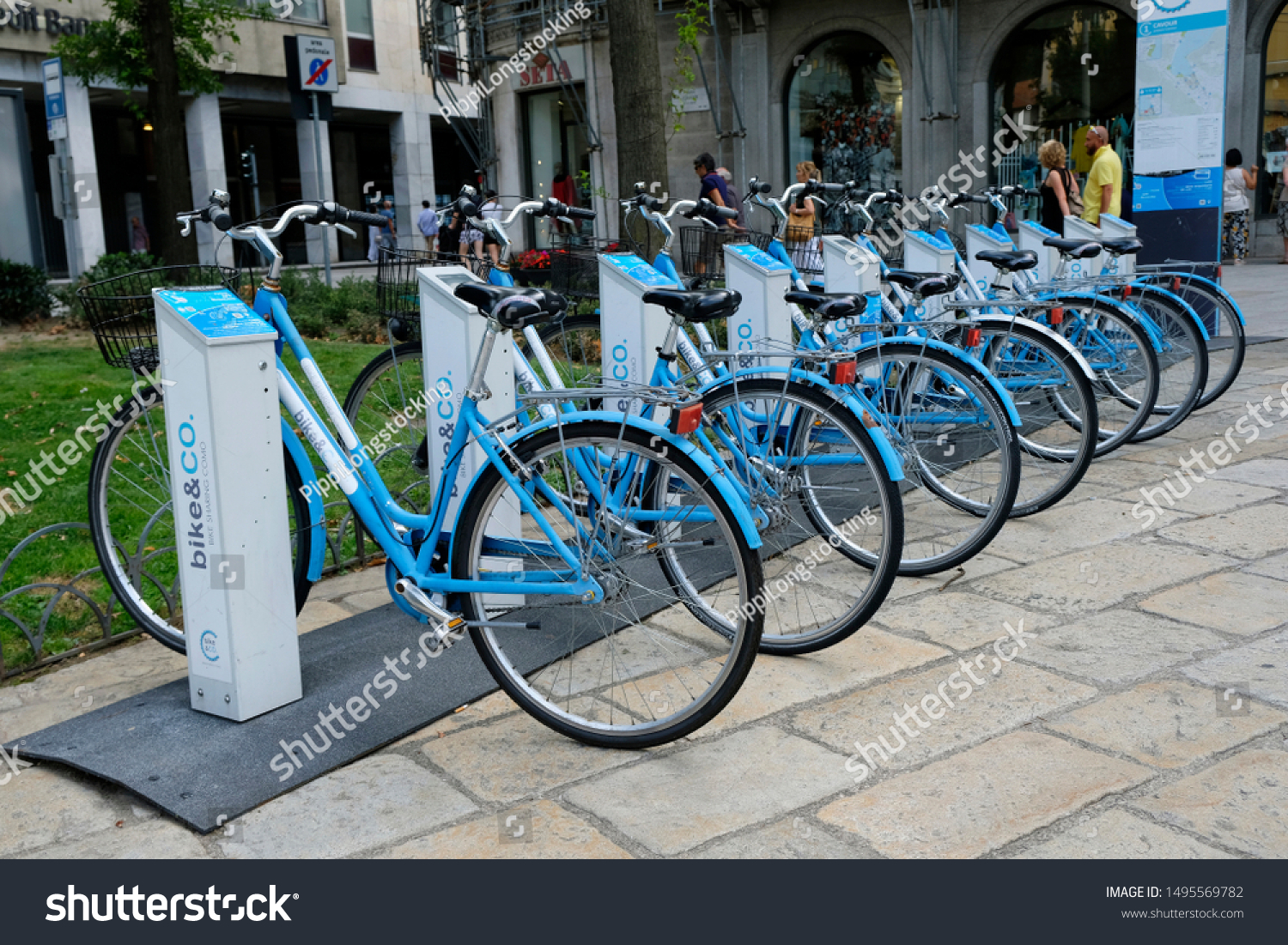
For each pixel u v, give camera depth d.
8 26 16.33
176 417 2.79
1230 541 3.98
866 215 5.29
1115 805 2.36
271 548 2.88
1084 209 8.16
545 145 16.98
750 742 2.72
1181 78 8.29
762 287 4.43
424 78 24.27
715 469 2.60
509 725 2.88
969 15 13.38
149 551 4.39
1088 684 2.93
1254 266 13.44
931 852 2.23
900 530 3.07
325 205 3.21
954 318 4.39
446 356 3.47
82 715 2.99
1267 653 3.06
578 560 2.71
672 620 3.46
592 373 4.67
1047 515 4.42
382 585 4.12
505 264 3.80
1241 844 2.20
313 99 10.64
